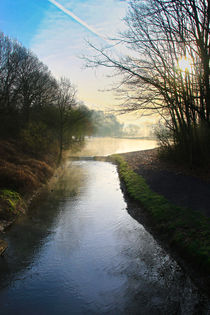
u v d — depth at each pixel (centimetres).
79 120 2580
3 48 2273
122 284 477
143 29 1149
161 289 457
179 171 1444
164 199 934
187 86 1128
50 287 471
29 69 2675
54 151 2473
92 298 438
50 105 2597
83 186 1433
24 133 1953
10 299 436
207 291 436
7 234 719
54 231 754
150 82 1102
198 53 1059
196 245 554
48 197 1162
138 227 777
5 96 2239
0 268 539
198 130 1368
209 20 972
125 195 1197
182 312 394
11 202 891
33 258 584
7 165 1233
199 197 914
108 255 599
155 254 595
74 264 557
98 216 897
